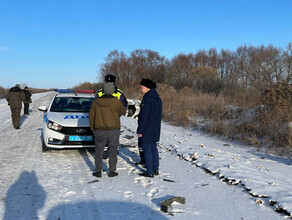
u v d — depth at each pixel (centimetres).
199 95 1680
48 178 458
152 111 462
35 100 2927
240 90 1500
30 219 314
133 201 368
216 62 4238
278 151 714
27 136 867
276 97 922
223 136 930
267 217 327
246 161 596
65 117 623
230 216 328
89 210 338
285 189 399
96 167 469
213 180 460
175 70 3753
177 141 780
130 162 572
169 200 355
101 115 452
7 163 544
